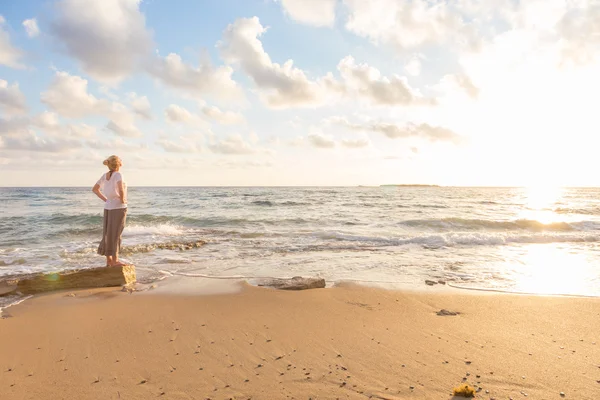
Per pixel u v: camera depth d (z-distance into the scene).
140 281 7.76
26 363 3.89
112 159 7.57
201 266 9.41
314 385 3.40
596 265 9.73
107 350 4.21
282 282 7.45
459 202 41.75
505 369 3.72
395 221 20.61
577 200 49.03
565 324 5.18
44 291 6.88
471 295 6.79
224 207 30.77
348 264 9.77
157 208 29.27
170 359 3.98
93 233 15.11
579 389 3.30
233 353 4.14
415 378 3.53
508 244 13.55
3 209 26.16
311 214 24.75
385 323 5.20
